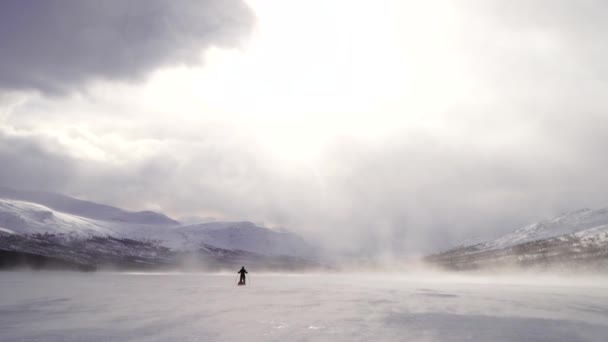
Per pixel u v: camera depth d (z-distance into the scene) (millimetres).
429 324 28328
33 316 29562
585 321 30438
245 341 21375
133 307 35719
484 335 24438
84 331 23766
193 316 30344
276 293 56344
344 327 26375
